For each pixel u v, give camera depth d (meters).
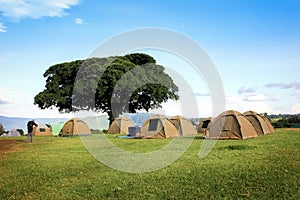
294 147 13.81
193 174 9.06
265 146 14.55
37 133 31.67
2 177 9.49
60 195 7.51
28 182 8.78
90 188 8.02
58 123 35.16
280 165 9.70
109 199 7.12
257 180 8.10
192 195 7.19
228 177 8.52
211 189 7.55
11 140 23.19
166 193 7.42
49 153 14.83
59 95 36.84
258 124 22.80
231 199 6.82
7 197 7.42
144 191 7.66
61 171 10.17
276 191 7.20
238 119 19.53
